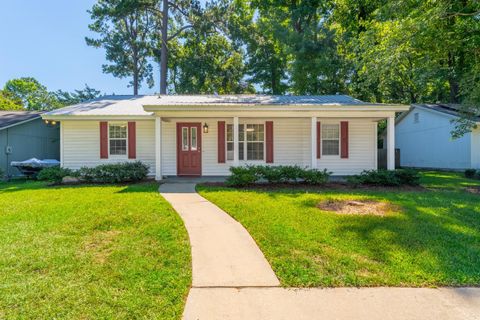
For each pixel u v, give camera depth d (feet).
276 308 7.89
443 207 18.99
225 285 9.14
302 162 38.29
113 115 35.17
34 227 14.78
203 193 24.53
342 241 12.73
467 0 32.17
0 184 35.35
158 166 33.35
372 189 27.12
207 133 38.32
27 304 7.95
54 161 44.52
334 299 8.34
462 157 46.50
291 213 17.40
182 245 12.42
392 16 36.37
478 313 7.63
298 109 30.53
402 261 10.74
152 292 8.64
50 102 124.47
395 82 62.39
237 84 81.20
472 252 11.59
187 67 74.54
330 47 56.59
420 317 7.45
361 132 38.45
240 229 14.73
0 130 43.14
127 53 79.30
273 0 64.28
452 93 56.34
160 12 72.69
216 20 72.02
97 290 8.69
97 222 15.51
